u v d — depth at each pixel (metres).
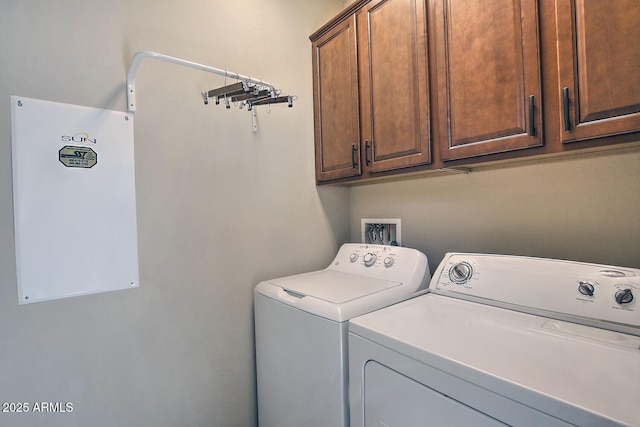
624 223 1.09
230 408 1.55
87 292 1.18
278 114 1.74
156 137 1.35
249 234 1.63
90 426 1.20
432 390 0.77
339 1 2.04
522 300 1.05
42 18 1.11
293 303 1.25
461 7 1.17
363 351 0.96
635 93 0.81
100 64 1.22
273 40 1.72
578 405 0.56
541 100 0.98
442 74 1.23
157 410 1.35
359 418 0.98
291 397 1.27
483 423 0.68
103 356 1.23
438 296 1.27
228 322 1.55
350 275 1.61
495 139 1.08
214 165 1.51
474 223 1.48
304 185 1.85
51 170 1.12
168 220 1.38
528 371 0.67
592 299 0.93
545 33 0.97
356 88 1.59
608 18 0.85
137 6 1.31
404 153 1.37
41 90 1.11
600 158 1.13
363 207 2.01
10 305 1.06
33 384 1.10
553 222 1.25
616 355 0.74
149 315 1.33
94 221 1.20
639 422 0.51
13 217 1.06
